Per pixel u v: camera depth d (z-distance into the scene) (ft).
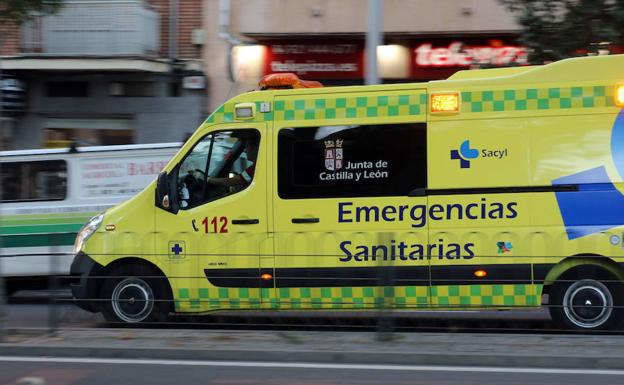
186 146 28.19
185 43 58.18
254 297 27.45
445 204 26.55
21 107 58.85
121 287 28.17
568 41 37.29
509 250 26.18
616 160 25.96
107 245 28.19
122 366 21.88
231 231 27.63
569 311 26.03
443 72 55.42
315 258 27.04
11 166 38.19
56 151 38.22
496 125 26.45
